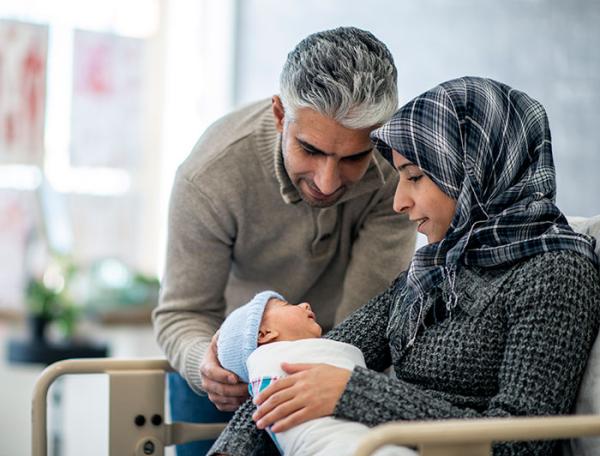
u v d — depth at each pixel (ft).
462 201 5.51
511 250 5.41
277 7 14.47
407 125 5.62
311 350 5.68
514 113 5.67
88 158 16.51
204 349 6.61
